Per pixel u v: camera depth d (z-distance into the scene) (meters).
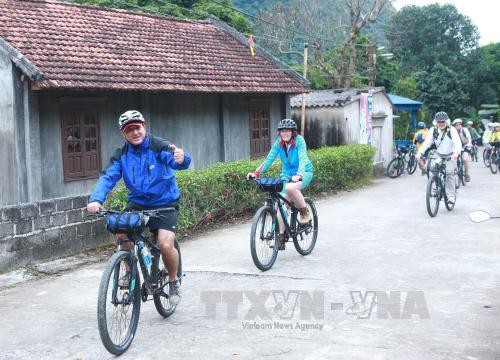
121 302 4.80
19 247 7.88
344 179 16.30
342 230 9.97
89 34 13.11
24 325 5.68
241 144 16.05
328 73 30.44
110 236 9.27
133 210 5.33
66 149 11.25
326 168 15.05
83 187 11.63
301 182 7.60
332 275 7.03
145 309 5.98
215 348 4.86
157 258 5.38
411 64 50.53
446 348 4.70
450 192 11.70
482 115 48.66
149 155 5.23
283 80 16.69
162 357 4.71
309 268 7.39
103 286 4.56
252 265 7.64
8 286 7.15
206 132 14.98
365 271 7.18
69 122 11.34
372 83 29.59
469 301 5.92
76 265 8.08
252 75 15.91
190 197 9.97
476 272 7.04
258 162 12.29
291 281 6.81
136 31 14.79
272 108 17.25
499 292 6.22
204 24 18.05
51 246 8.34
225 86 14.30
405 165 22.31
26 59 9.96
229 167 11.33
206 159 15.00
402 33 46.03
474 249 8.27
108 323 4.75
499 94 52.03
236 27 25.28
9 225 7.73
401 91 41.38
